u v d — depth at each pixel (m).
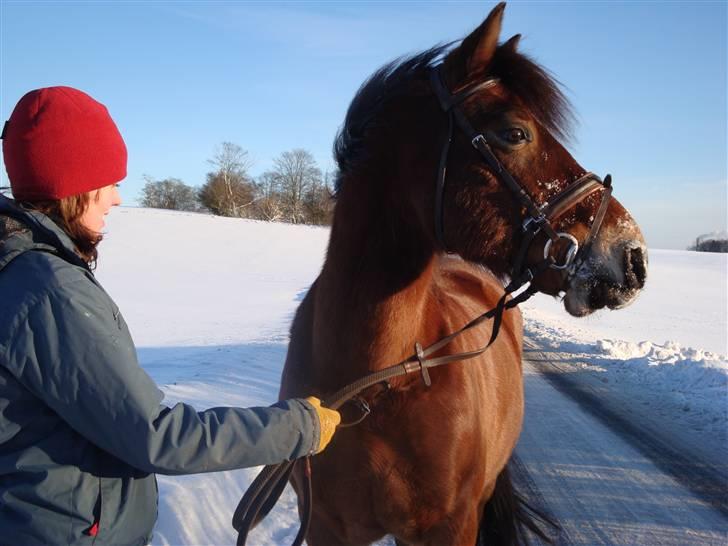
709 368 7.67
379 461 2.00
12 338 1.13
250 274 27.77
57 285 1.16
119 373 1.17
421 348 1.99
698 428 5.51
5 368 1.16
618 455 4.73
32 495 1.21
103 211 1.41
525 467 4.48
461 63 1.92
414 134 1.96
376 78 2.09
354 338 1.93
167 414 1.22
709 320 16.98
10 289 1.16
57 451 1.22
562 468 4.46
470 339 2.38
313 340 2.09
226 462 1.27
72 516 1.24
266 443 1.33
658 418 5.85
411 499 2.03
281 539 3.35
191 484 3.84
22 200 1.30
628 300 1.81
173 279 24.98
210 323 13.98
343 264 1.96
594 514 3.67
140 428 1.17
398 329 1.92
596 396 6.80
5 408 1.17
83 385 1.15
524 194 1.83
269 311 16.44
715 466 4.50
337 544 2.28
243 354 9.08
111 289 21.12
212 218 48.62
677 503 3.83
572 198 1.83
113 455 1.26
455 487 2.05
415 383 1.97
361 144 2.00
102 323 1.19
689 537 3.38
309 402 1.49
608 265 1.80
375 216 1.95
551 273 1.88
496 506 2.83
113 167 1.36
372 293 1.91
